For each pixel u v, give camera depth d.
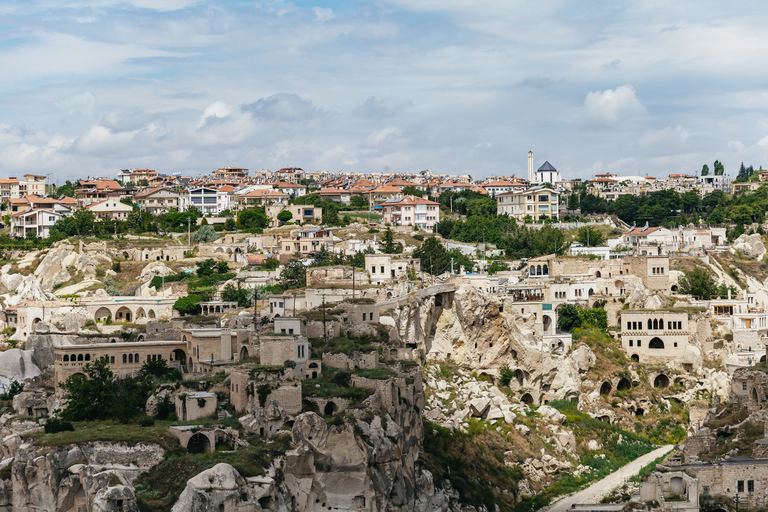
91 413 198.25
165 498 165.50
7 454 187.00
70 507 172.38
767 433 190.62
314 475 182.50
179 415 192.75
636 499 191.50
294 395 189.38
